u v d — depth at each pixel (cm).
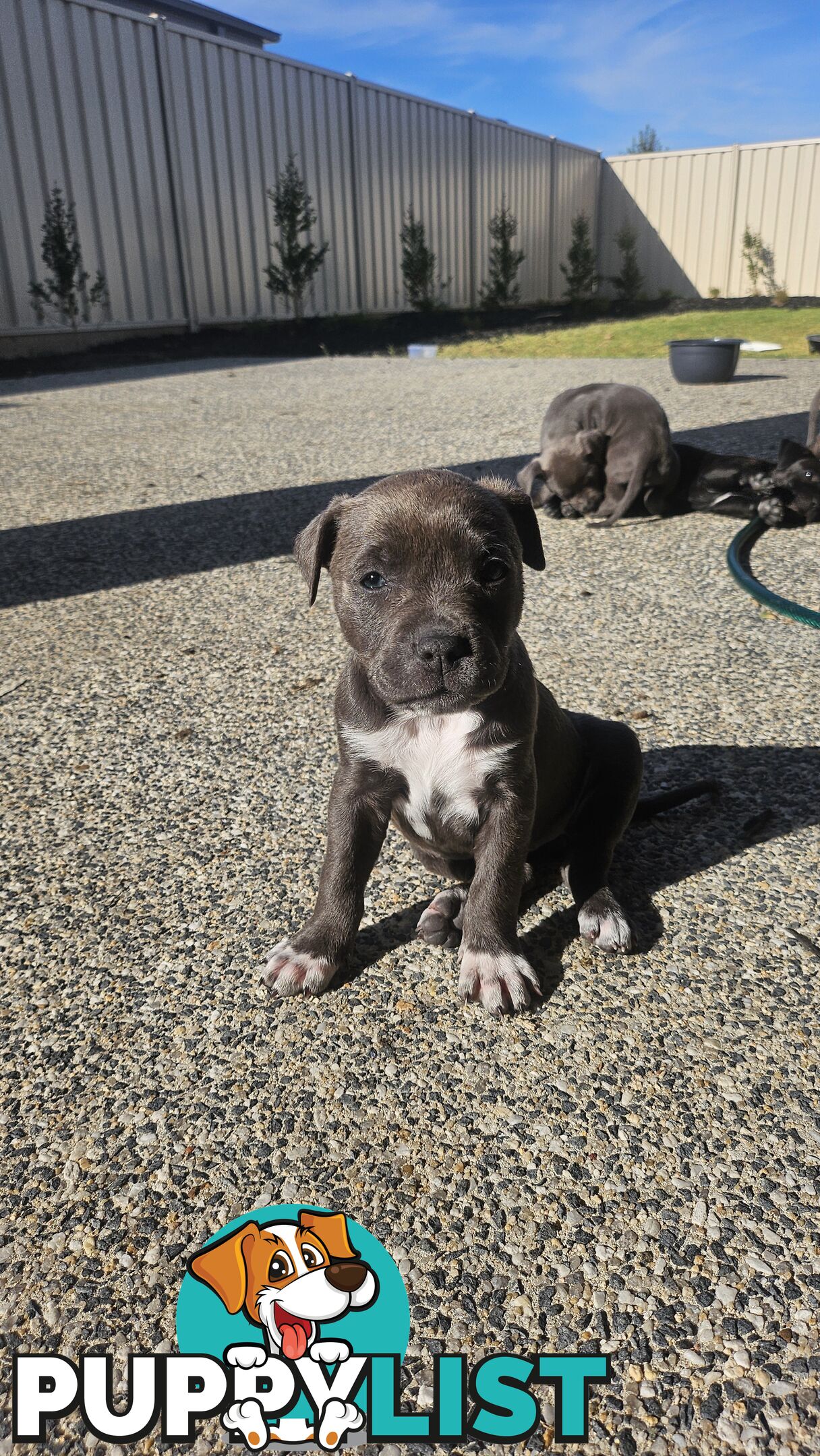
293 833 140
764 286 1042
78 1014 107
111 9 701
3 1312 76
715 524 298
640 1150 89
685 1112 93
